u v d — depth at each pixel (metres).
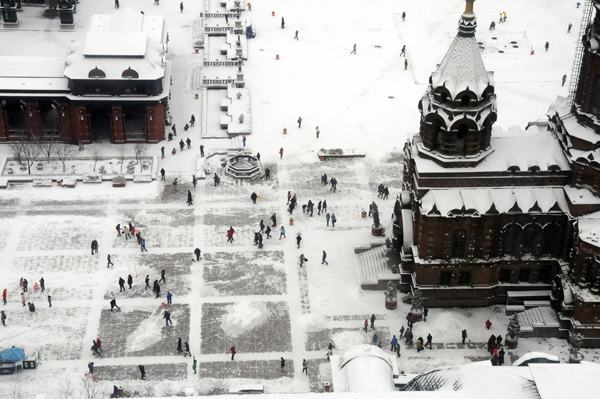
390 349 101.75
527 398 48.19
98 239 119.88
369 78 163.62
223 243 120.06
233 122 147.25
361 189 132.25
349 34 180.25
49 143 139.38
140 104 137.50
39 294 109.06
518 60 169.62
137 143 141.88
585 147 101.69
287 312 107.56
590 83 100.31
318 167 137.62
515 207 102.69
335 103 155.25
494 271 106.75
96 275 112.88
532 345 102.00
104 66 135.75
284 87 160.00
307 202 129.00
